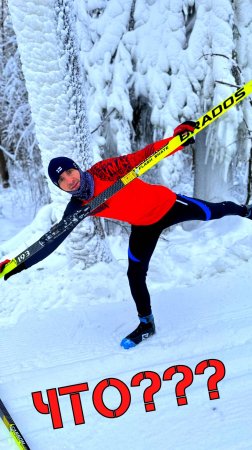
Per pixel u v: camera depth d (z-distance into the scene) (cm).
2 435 215
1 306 375
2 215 952
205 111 525
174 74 518
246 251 416
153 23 511
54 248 252
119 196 248
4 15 816
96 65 527
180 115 525
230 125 513
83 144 380
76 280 395
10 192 1105
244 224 500
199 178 580
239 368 242
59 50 347
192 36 502
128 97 530
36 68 347
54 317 340
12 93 812
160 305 335
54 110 360
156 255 453
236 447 189
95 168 251
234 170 575
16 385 252
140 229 267
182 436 199
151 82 524
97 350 282
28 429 216
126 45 521
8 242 570
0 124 948
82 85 380
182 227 582
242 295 336
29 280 419
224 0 486
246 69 518
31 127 737
